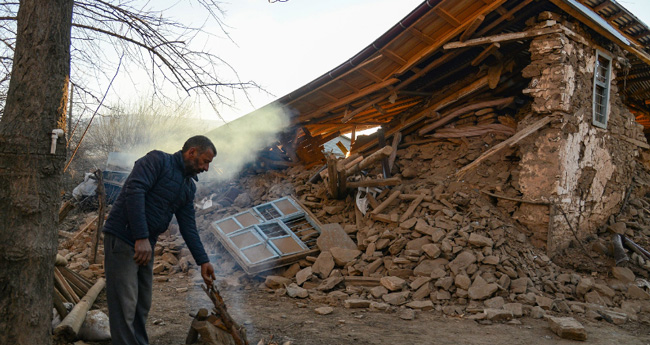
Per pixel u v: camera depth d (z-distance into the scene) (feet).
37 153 9.04
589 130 29.04
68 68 9.75
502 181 28.30
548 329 17.42
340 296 21.04
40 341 9.19
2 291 8.75
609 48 31.55
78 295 15.89
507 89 32.32
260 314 18.06
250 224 28.84
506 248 24.22
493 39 28.09
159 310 17.51
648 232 30.58
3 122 9.02
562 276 23.20
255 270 24.47
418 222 25.38
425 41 30.12
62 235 33.14
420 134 34.71
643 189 35.78
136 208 10.16
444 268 22.11
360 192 29.48
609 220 31.48
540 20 27.50
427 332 16.34
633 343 16.38
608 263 26.18
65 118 9.70
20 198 8.83
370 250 24.71
